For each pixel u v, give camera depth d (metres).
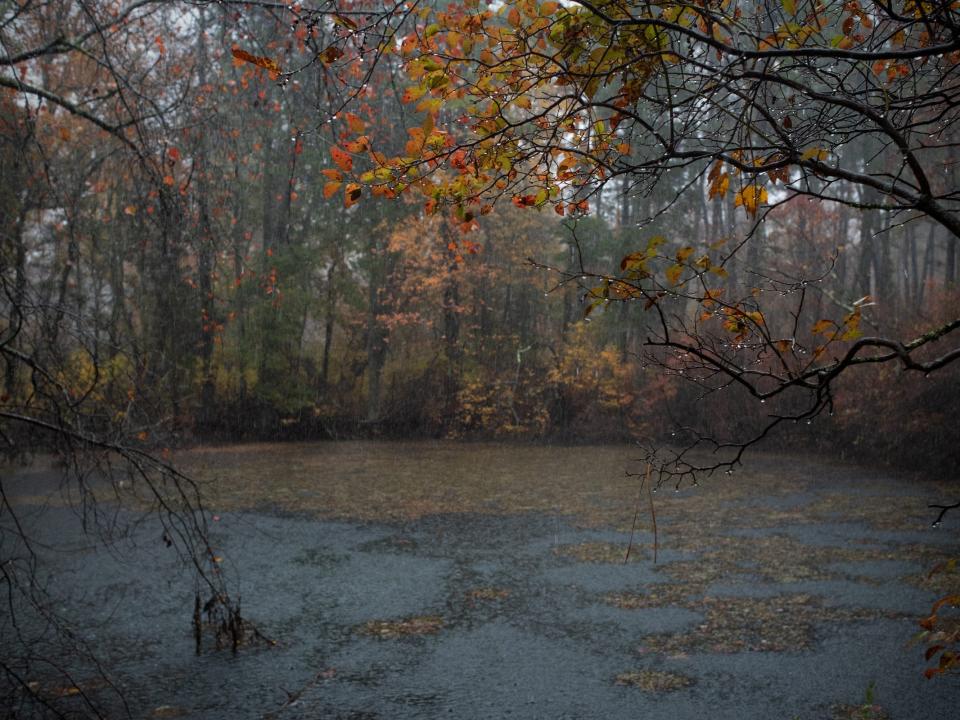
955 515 12.83
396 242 26.45
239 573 9.96
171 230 6.85
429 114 2.13
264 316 26.31
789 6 1.77
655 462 2.37
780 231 21.97
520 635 7.66
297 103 6.20
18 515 12.73
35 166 5.90
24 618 7.95
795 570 9.66
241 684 6.54
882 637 7.27
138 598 8.78
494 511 13.91
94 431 5.55
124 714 5.92
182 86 6.78
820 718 5.72
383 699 6.26
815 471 18.25
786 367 1.99
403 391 29.17
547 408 26.89
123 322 6.90
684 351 2.05
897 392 17.61
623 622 7.95
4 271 4.81
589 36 1.94
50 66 7.34
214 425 26.34
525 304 29.48
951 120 2.20
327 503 14.66
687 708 5.96
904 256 26.64
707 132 2.23
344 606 8.63
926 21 1.66
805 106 2.09
